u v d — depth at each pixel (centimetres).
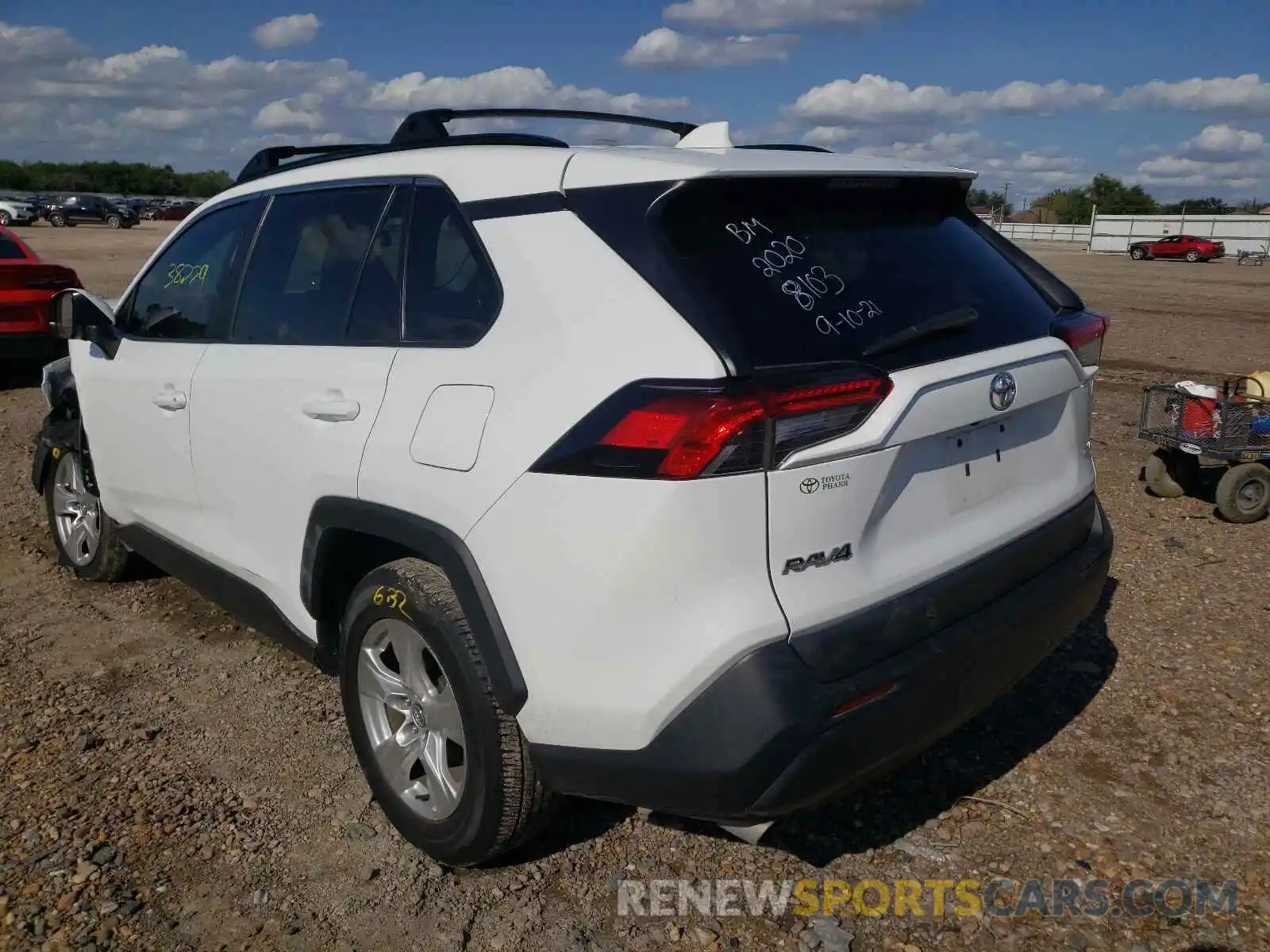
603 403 232
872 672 236
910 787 328
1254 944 259
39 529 588
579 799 323
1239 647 418
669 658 227
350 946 262
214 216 397
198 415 362
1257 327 1554
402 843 304
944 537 264
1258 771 331
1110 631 438
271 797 327
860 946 261
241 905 277
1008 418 286
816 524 230
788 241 255
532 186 269
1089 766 337
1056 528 302
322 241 332
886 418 237
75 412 501
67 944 262
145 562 518
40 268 962
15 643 442
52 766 345
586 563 233
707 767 226
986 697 268
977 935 265
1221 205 8025
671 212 245
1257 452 571
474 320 271
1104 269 3603
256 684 404
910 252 281
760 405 220
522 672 248
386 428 280
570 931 267
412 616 273
